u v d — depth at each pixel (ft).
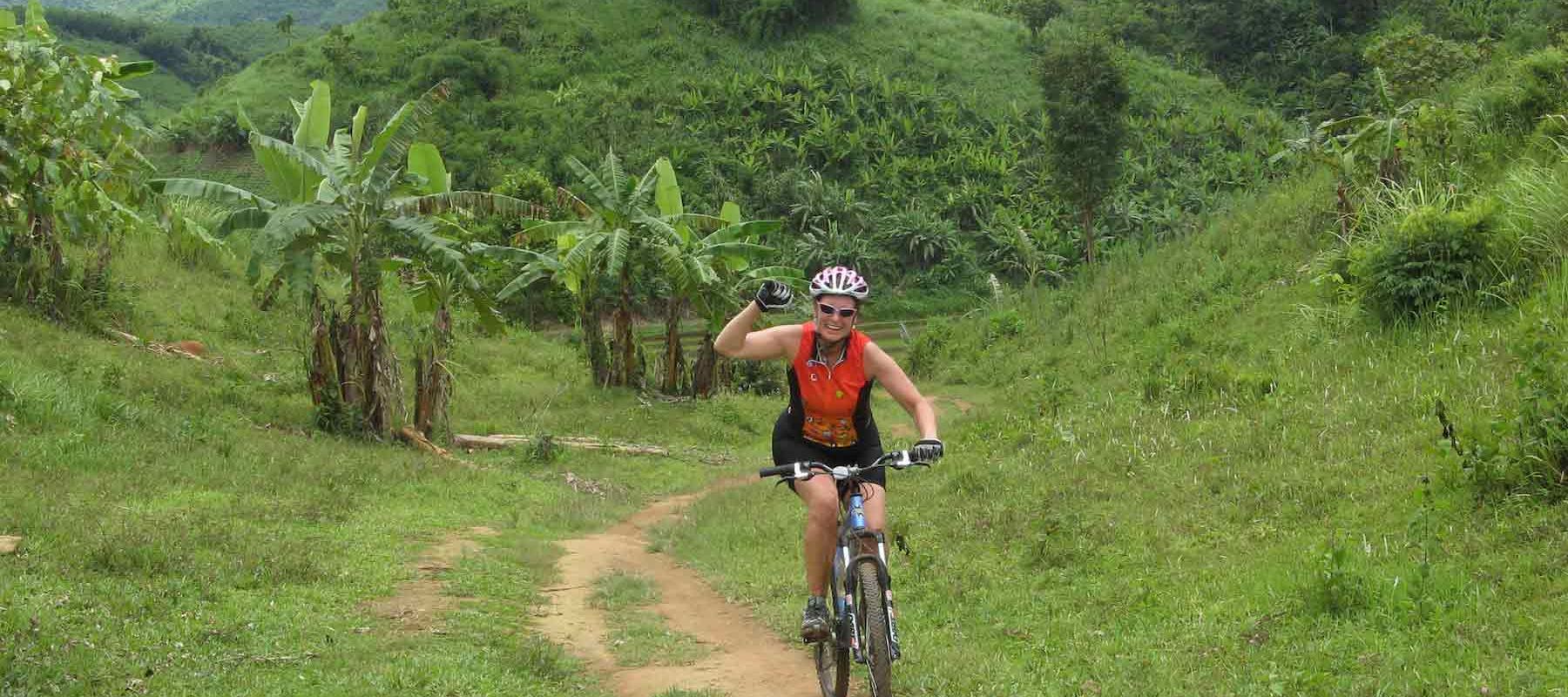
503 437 65.31
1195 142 320.91
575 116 322.34
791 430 15.90
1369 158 62.34
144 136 41.29
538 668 18.48
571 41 364.58
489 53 343.67
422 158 69.05
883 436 73.26
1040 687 17.37
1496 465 23.30
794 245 279.90
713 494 46.52
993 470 36.42
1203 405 39.37
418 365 62.44
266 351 79.41
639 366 97.04
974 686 17.56
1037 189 290.56
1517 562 19.76
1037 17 401.90
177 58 623.77
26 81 31.63
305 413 59.57
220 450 42.83
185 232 53.16
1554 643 16.20
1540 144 52.31
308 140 59.26
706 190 293.02
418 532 33.55
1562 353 24.52
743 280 100.53
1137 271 96.94
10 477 31.30
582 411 82.79
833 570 15.67
